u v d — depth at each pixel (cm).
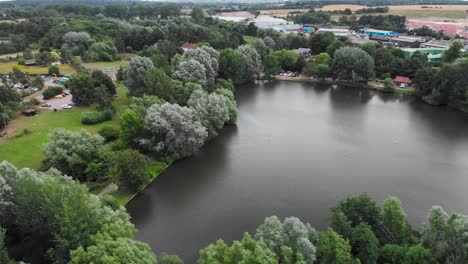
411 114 15712
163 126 10850
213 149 12225
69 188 6444
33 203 6141
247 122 14762
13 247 6362
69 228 5647
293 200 9219
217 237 7888
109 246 5347
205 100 13162
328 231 6078
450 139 12950
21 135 12331
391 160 11344
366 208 6800
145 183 9850
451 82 16288
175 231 8100
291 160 11394
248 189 9762
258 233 6281
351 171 10662
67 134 9862
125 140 10994
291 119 15112
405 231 6556
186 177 10419
